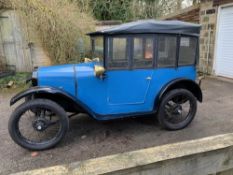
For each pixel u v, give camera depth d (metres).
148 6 13.95
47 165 2.72
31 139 3.23
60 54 7.19
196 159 1.73
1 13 6.97
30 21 6.91
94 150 3.03
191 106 3.66
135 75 3.24
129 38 3.08
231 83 6.59
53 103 2.97
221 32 7.21
